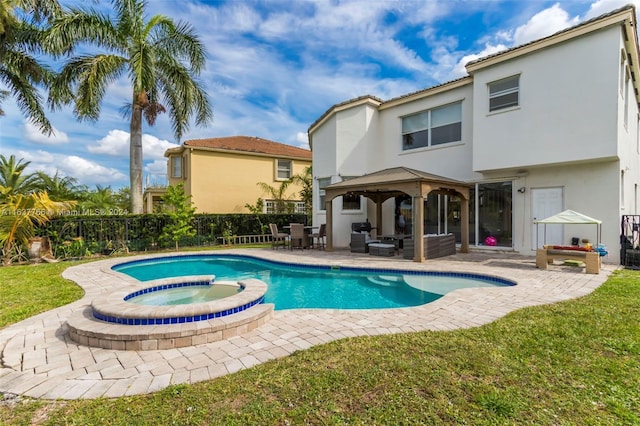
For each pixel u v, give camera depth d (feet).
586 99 34.42
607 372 11.78
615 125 32.89
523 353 13.33
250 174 84.99
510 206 44.39
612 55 32.96
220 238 65.77
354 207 58.34
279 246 60.23
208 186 79.30
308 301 27.81
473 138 43.04
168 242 57.67
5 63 52.60
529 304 20.63
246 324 16.83
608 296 21.91
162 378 12.14
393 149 56.70
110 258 47.34
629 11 31.45
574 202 38.50
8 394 11.23
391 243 50.26
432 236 41.22
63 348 15.23
